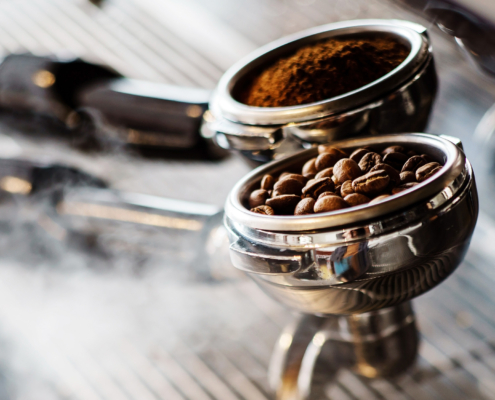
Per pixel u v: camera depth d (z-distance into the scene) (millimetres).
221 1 905
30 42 887
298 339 467
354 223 364
